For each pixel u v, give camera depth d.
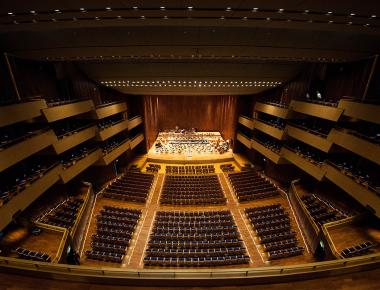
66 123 15.80
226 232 12.48
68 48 11.27
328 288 5.17
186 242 11.50
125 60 14.60
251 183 18.64
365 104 10.60
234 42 10.81
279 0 5.93
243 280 5.15
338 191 14.27
